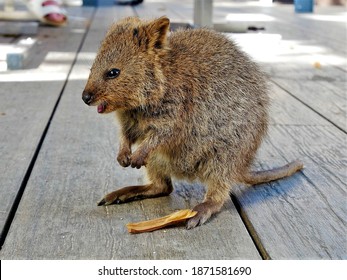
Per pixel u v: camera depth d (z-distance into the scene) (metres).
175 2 3.70
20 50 1.68
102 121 1.31
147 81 0.97
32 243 0.88
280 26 2.61
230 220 0.95
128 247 0.88
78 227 0.92
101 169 1.09
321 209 0.98
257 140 1.03
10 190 1.01
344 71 1.77
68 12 2.93
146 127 0.98
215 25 2.23
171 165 1.00
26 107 1.36
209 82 0.99
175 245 0.89
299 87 1.58
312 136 1.26
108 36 0.99
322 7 3.66
